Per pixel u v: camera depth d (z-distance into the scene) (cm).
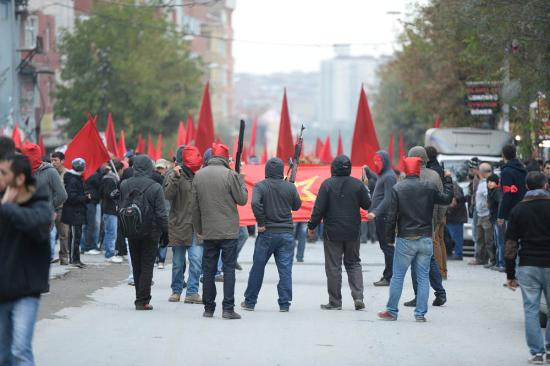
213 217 2931
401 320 3000
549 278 2331
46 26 13200
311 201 4097
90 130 4847
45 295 3394
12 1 11125
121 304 3244
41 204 1792
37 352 2353
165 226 3044
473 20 4897
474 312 3198
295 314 3086
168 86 12862
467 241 5938
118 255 4756
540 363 2322
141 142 7569
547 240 2333
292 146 4991
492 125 9000
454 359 2378
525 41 4828
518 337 2716
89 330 2683
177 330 2716
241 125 3306
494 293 3719
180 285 3347
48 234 1809
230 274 2956
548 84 4944
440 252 4162
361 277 3231
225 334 2666
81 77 12544
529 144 6103
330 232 3189
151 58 12750
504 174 3859
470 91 8094
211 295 2972
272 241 3122
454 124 9581
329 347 2502
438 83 9250
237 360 2303
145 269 3091
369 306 3312
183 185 3269
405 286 3897
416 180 2962
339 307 3219
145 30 12825
